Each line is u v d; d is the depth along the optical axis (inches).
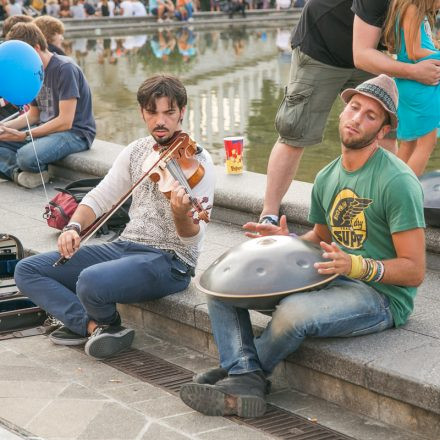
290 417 241.9
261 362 247.1
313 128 345.7
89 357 285.4
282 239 249.6
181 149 273.3
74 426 238.5
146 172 277.1
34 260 296.7
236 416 241.9
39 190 459.5
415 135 322.7
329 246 238.1
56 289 294.0
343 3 331.0
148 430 235.0
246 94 813.9
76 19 1780.3
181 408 247.6
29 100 363.6
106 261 292.8
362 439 228.8
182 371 273.4
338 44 334.3
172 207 265.4
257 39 1467.8
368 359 238.5
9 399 255.8
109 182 293.3
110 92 852.0
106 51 1311.5
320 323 239.1
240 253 246.8
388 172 242.7
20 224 394.9
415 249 241.0
